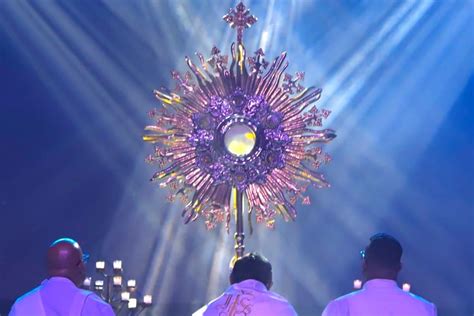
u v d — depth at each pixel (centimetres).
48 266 531
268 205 676
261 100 677
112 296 919
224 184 674
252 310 510
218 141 671
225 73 679
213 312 516
